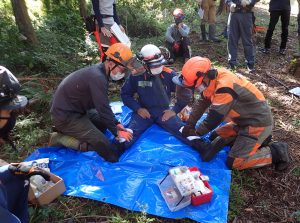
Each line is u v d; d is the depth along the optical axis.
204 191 3.01
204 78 3.19
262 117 3.37
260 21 10.45
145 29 8.77
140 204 3.00
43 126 4.34
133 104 4.05
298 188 3.40
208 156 3.56
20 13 5.50
